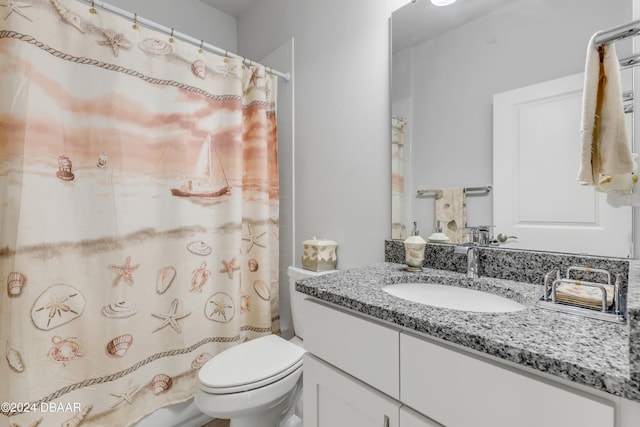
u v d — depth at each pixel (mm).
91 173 1204
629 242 805
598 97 746
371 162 1430
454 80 1150
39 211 1079
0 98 1026
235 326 1558
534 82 965
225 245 1558
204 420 1527
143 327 1331
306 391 937
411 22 1271
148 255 1346
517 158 1001
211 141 1532
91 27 1199
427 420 647
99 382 1216
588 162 740
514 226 1006
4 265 1043
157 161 1369
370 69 1428
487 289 938
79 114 1180
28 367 1058
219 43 2291
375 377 748
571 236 895
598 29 853
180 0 2094
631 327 425
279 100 1938
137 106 1304
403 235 1311
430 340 656
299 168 1811
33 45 1057
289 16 1880
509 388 537
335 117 1591
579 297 718
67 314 1149
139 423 1320
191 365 1464
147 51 1329
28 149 1050
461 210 1137
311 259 1537
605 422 451
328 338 871
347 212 1536
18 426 1031
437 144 1202
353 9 1499
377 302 765
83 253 1188
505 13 1027
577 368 463
